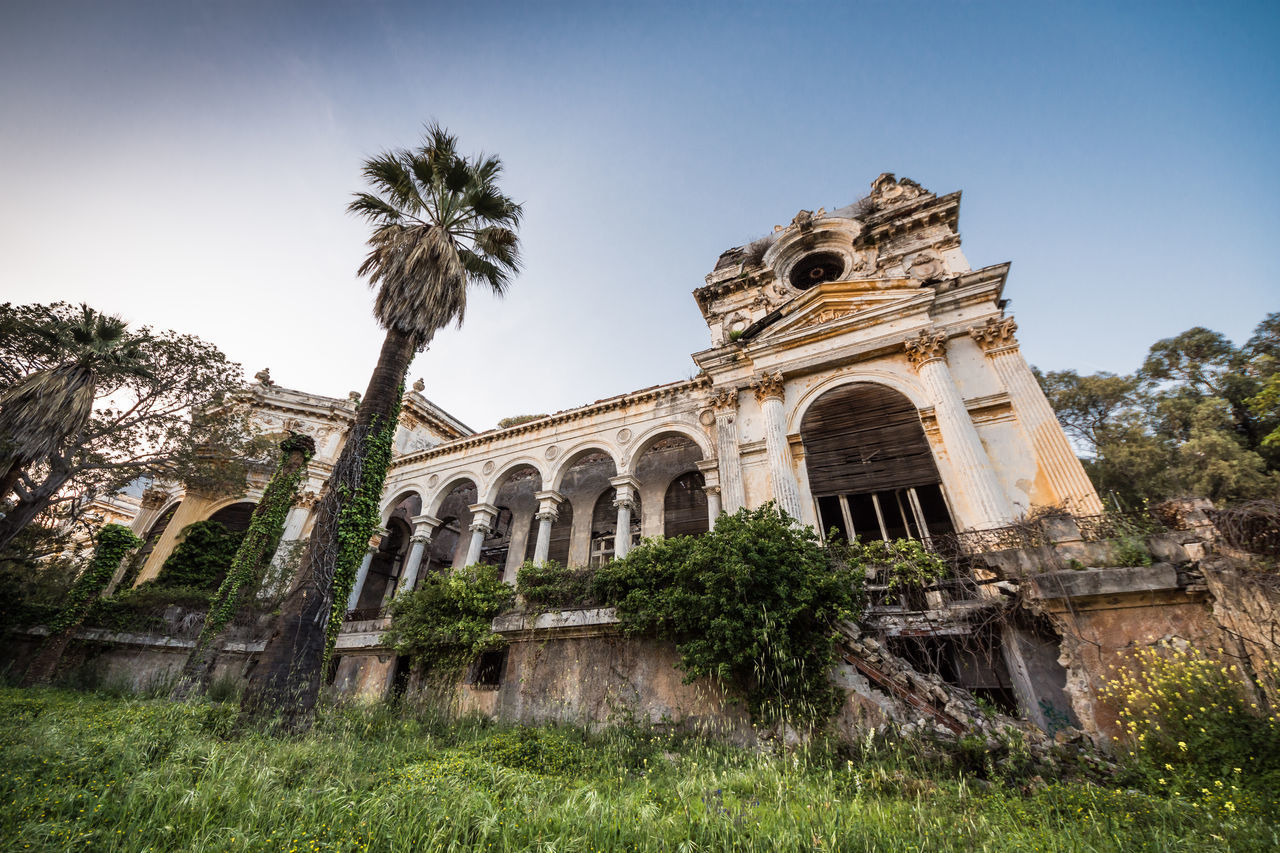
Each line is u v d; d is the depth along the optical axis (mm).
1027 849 4352
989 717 7859
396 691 15133
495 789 5699
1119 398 26453
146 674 18281
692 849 4340
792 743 8523
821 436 16750
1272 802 5023
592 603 12305
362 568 24141
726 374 19016
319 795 5203
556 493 21641
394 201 15250
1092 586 8391
